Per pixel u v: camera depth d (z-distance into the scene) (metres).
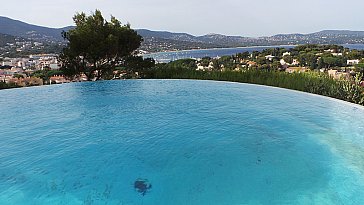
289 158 4.02
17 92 9.93
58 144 4.84
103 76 14.14
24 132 5.52
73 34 12.41
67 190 3.30
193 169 3.78
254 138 4.89
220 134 5.16
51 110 7.34
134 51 14.55
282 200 2.98
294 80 10.07
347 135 4.92
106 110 7.24
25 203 3.07
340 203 2.88
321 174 3.52
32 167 3.94
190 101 8.10
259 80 11.39
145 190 3.28
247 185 3.29
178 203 2.98
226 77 12.45
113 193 3.22
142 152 4.41
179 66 14.86
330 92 8.32
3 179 3.59
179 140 4.89
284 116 6.23
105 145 4.73
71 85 11.18
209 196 3.11
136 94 9.34
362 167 3.69
